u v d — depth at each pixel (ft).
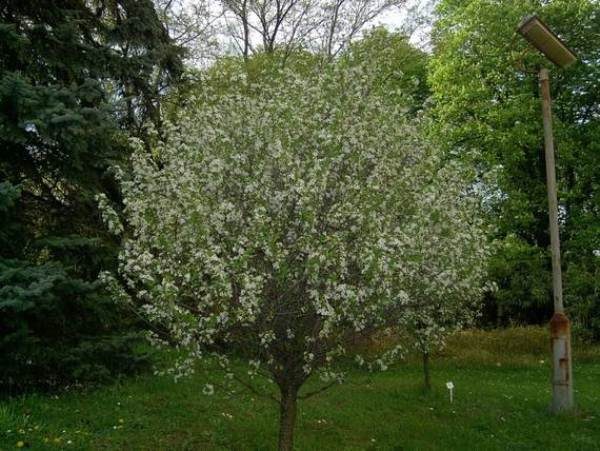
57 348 25.05
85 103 29.35
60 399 24.27
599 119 54.70
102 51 30.22
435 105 58.65
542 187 54.03
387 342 37.65
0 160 25.75
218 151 19.04
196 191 16.99
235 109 21.36
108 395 25.57
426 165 22.61
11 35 25.40
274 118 19.12
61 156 26.45
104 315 26.35
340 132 18.84
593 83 54.85
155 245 17.31
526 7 53.47
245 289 15.12
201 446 21.93
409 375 41.11
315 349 17.34
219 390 28.76
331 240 15.51
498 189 53.78
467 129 53.06
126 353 27.22
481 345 51.03
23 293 21.20
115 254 27.14
